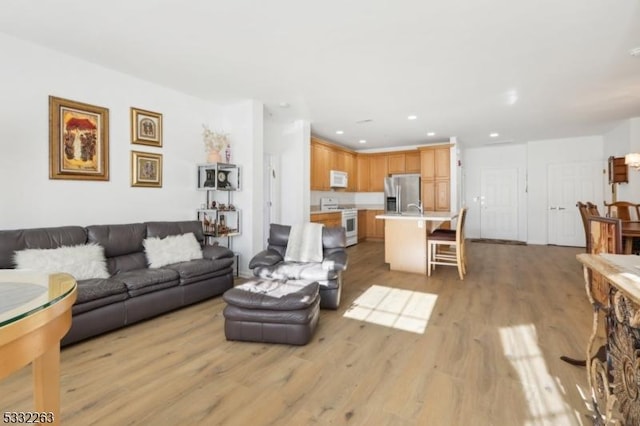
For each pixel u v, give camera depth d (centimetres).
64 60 302
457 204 688
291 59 309
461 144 759
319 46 283
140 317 277
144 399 174
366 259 572
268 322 241
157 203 386
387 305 329
